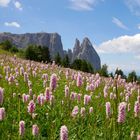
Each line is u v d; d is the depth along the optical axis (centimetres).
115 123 712
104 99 1341
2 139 760
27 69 2211
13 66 2492
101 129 880
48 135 798
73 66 9331
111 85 1855
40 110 1007
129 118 1040
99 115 1054
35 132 733
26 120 906
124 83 1997
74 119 912
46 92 949
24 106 1016
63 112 1005
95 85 1485
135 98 1534
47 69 2647
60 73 2295
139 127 948
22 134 717
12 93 1225
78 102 1119
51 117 922
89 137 824
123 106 691
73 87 1586
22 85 1497
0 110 732
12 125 836
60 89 1504
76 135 836
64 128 581
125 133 907
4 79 1598
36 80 1798
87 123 955
